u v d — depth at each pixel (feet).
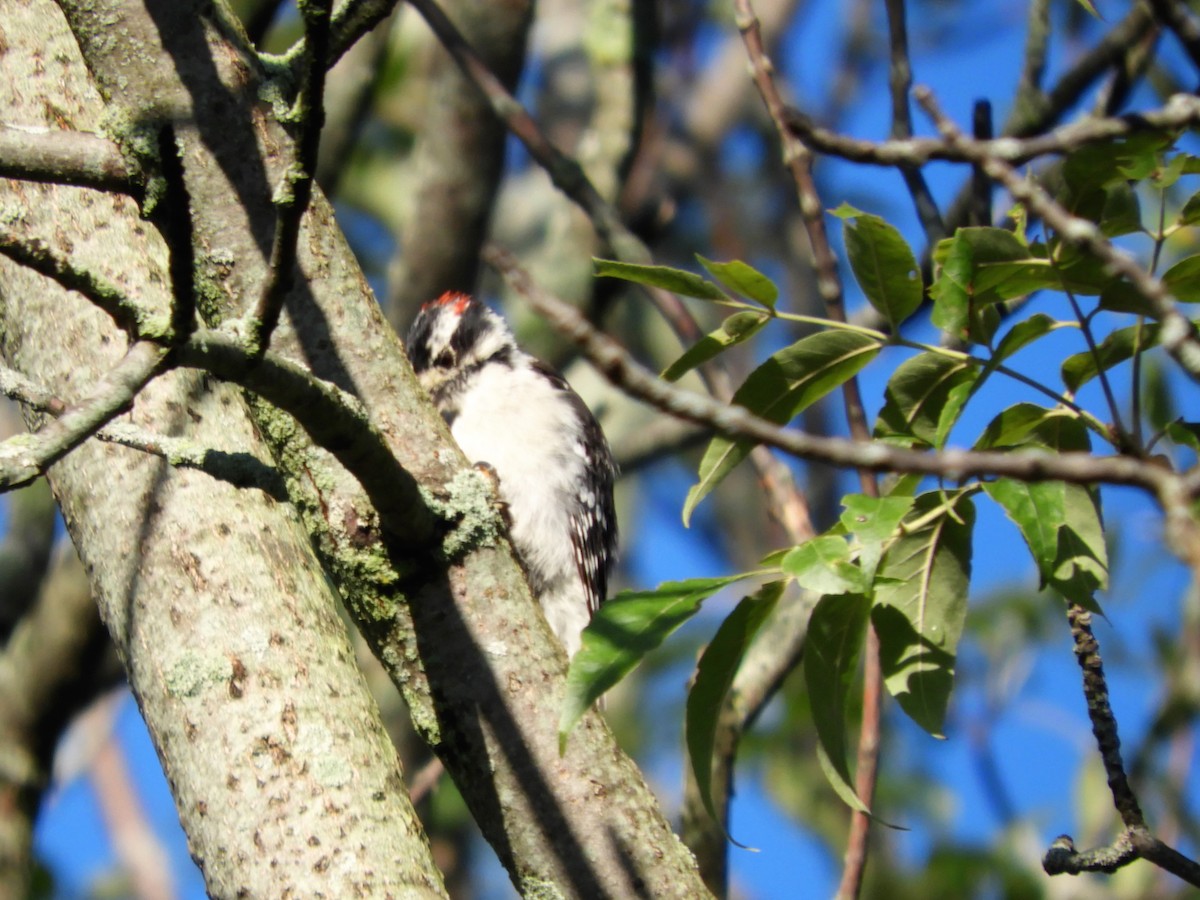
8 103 21.86
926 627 19.83
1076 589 19.03
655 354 55.26
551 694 19.12
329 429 16.92
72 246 21.13
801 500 29.12
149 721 19.24
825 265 26.78
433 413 19.84
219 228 19.36
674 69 58.18
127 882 49.24
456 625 19.19
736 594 54.49
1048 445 19.07
